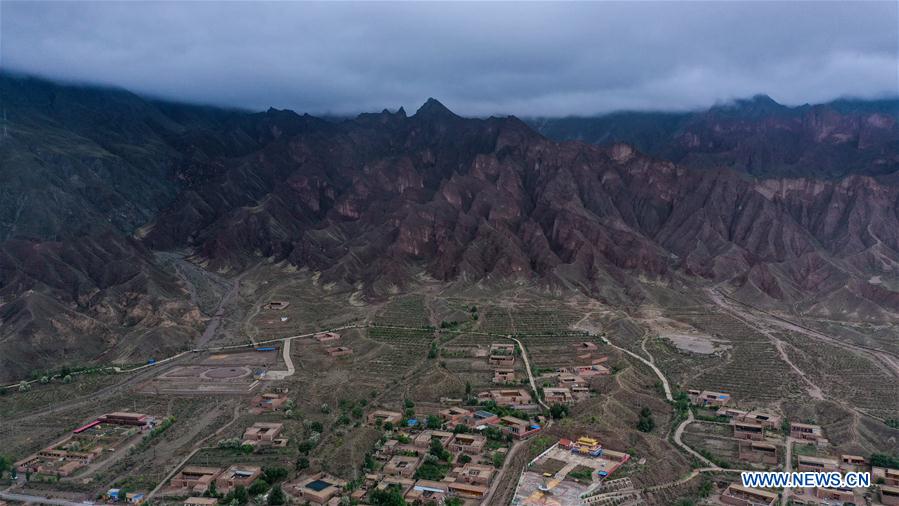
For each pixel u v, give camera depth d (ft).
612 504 598.75
